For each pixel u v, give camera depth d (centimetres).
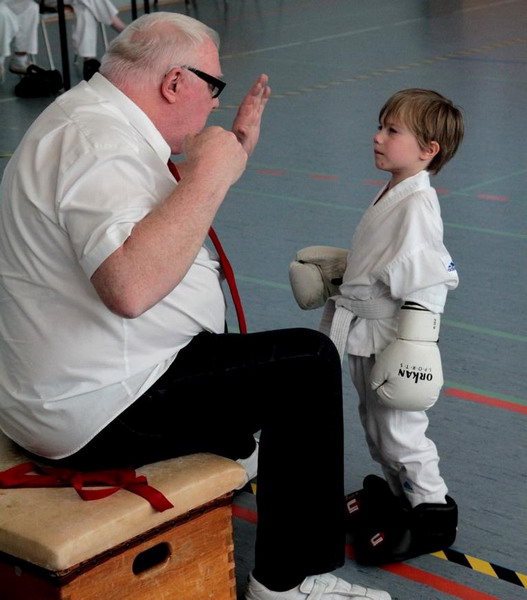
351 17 1695
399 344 268
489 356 431
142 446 240
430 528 288
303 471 250
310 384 246
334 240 594
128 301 212
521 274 534
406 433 284
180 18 246
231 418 249
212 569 244
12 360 237
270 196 690
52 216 225
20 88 1081
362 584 277
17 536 212
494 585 277
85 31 1188
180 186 221
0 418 246
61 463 244
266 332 251
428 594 273
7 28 1151
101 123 231
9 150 821
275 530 254
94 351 230
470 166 760
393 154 273
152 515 223
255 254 569
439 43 1406
